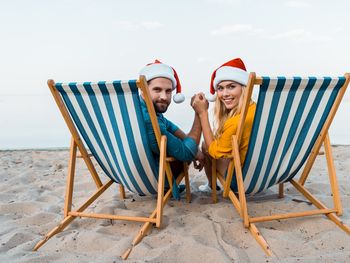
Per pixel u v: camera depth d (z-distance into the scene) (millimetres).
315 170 4074
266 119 2221
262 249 2148
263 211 2695
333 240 2201
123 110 2246
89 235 2322
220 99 2752
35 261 2031
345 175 3826
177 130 3008
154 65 2584
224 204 2842
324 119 2352
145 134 2318
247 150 2344
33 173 4223
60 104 2371
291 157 2459
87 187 3586
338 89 2227
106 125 2357
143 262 1978
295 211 2689
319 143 2459
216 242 2215
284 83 2092
